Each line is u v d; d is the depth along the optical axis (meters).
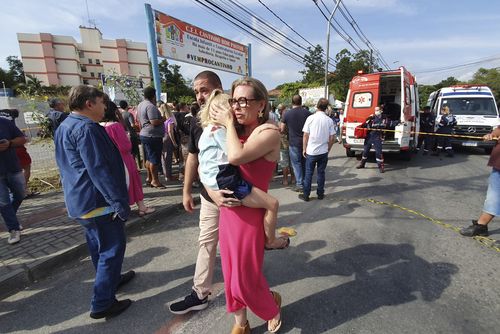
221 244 1.89
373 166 8.19
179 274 2.96
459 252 3.26
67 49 72.25
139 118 5.47
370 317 2.28
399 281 2.73
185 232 3.94
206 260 2.35
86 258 3.35
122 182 2.29
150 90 5.28
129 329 2.24
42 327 2.29
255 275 1.87
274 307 2.04
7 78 59.53
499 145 3.38
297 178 5.77
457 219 4.23
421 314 2.30
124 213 2.20
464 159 9.02
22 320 2.37
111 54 71.25
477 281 2.71
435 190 5.73
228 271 1.89
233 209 1.78
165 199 4.97
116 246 2.31
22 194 3.73
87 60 78.25
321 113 4.92
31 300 2.62
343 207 4.80
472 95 10.30
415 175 7.00
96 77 79.69
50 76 71.06
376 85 8.30
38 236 3.64
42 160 7.57
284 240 2.21
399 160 9.00
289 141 5.74
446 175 6.94
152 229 4.06
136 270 3.04
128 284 2.80
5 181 3.42
